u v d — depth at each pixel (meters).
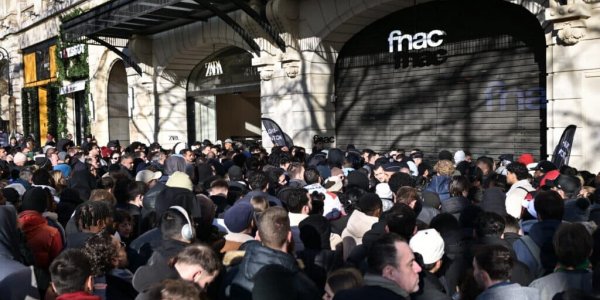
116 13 16.17
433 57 13.38
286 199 5.51
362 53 14.90
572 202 5.59
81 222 4.58
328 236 4.48
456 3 12.88
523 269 3.89
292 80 14.99
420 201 5.78
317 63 14.90
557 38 10.15
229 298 3.55
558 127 10.21
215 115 21.53
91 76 24.11
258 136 24.30
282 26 14.69
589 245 3.55
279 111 15.38
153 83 20.31
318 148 13.80
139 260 4.31
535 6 10.59
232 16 16.42
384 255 3.23
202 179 8.70
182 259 3.23
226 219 4.54
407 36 13.69
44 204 5.28
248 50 16.41
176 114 20.59
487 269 3.38
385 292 2.98
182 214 3.93
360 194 6.41
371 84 14.73
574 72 9.93
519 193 6.09
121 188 6.25
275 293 3.21
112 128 23.61
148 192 5.96
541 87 11.38
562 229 3.63
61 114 26.80
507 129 12.02
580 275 3.53
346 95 15.32
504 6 12.02
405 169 8.08
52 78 27.53
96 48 23.58
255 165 9.51
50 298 3.38
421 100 13.66
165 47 19.66
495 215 4.42
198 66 20.39
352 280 3.24
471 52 12.67
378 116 14.60
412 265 3.26
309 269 4.28
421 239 3.96
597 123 9.74
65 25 18.86
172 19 17.58
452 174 7.18
